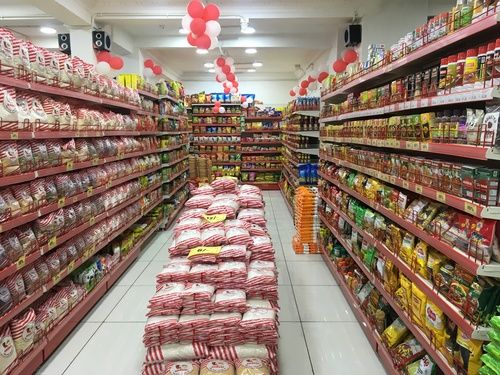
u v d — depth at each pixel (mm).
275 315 2146
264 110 11383
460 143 1693
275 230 6293
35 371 2514
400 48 2441
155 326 2006
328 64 7691
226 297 2131
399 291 2352
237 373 1834
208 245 2518
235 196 3363
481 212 1441
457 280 1718
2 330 2193
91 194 3373
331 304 3529
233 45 7348
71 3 4852
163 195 6367
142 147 5012
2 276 2121
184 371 1845
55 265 2779
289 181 8516
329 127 4730
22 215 2381
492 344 1364
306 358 2680
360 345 2846
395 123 2482
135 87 5090
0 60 2164
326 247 4621
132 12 5574
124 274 4266
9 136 2189
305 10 5730
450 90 1729
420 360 2094
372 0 5340
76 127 3109
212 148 11078
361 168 3209
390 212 2525
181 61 10203
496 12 1359
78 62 3254
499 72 1383
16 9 5680
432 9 5258
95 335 2971
